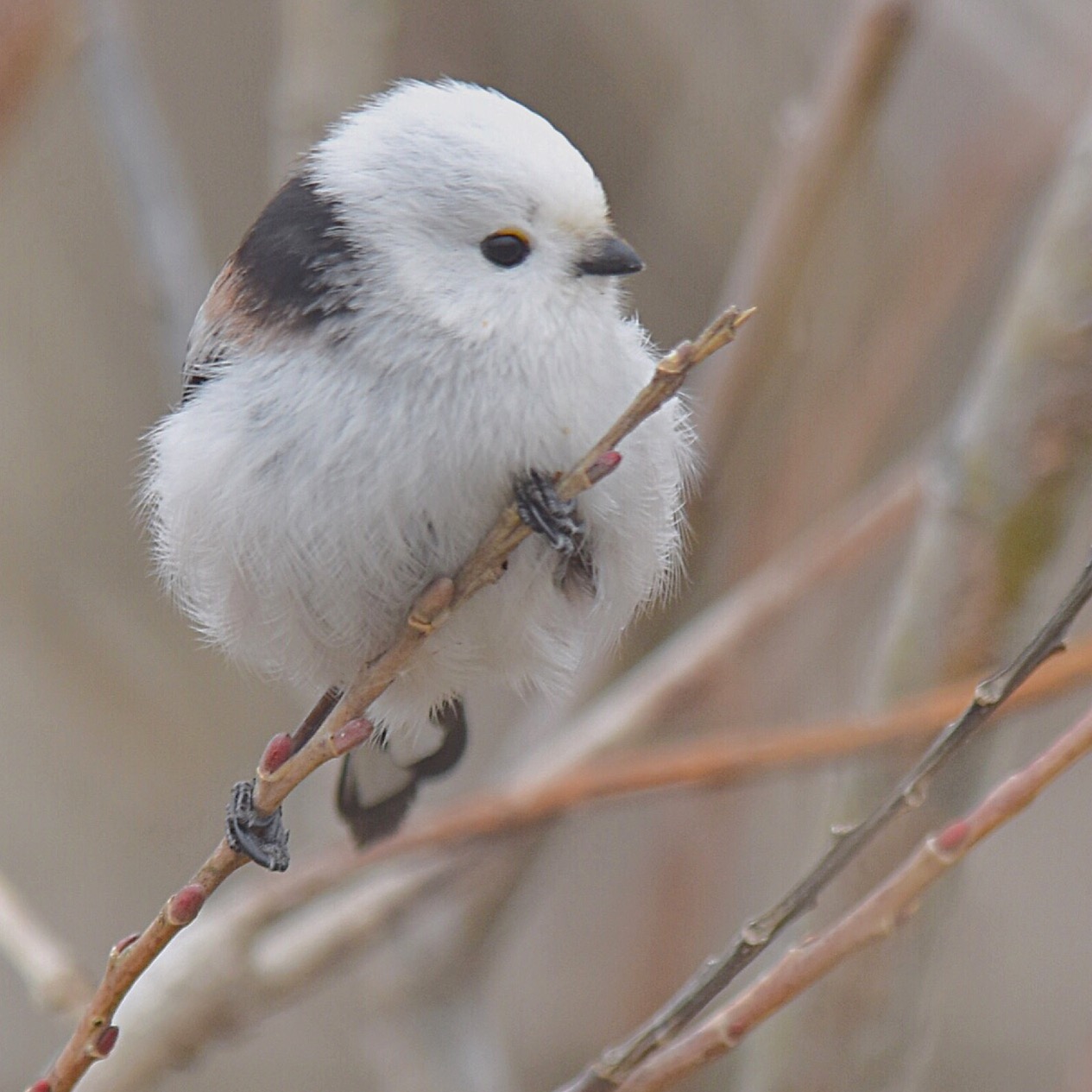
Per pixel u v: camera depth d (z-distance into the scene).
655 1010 9.74
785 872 10.80
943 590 8.53
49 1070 6.48
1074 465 8.30
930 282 10.20
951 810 8.34
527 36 12.34
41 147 13.75
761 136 12.09
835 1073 8.36
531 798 8.37
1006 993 12.48
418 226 7.47
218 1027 9.05
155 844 13.76
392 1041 10.64
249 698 14.12
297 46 10.55
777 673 10.30
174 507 7.90
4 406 13.84
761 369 10.14
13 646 13.70
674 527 8.55
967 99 11.39
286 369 7.52
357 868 8.94
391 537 7.46
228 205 13.64
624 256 7.50
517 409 7.28
